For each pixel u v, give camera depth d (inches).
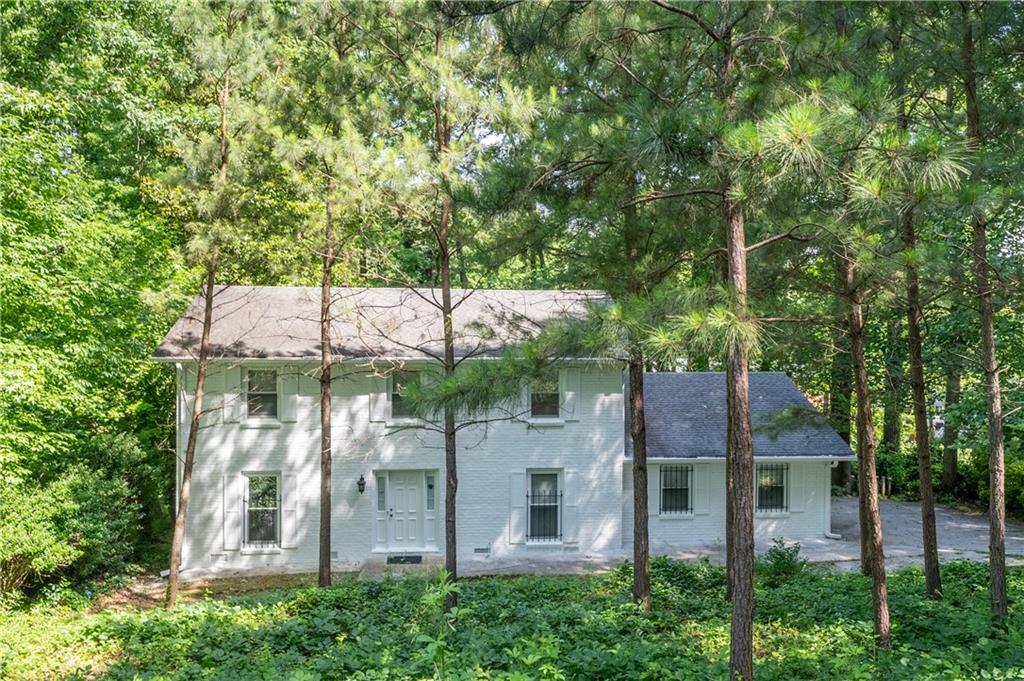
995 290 445.7
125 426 1000.9
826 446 915.4
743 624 328.2
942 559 802.2
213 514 831.1
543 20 380.8
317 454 844.6
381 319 855.7
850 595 560.1
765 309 443.2
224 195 625.9
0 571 654.5
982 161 410.9
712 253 437.4
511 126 480.7
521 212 446.3
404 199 523.2
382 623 512.1
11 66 887.7
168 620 531.5
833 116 283.0
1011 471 1056.2
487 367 402.0
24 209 708.0
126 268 887.7
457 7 420.2
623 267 512.4
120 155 974.4
